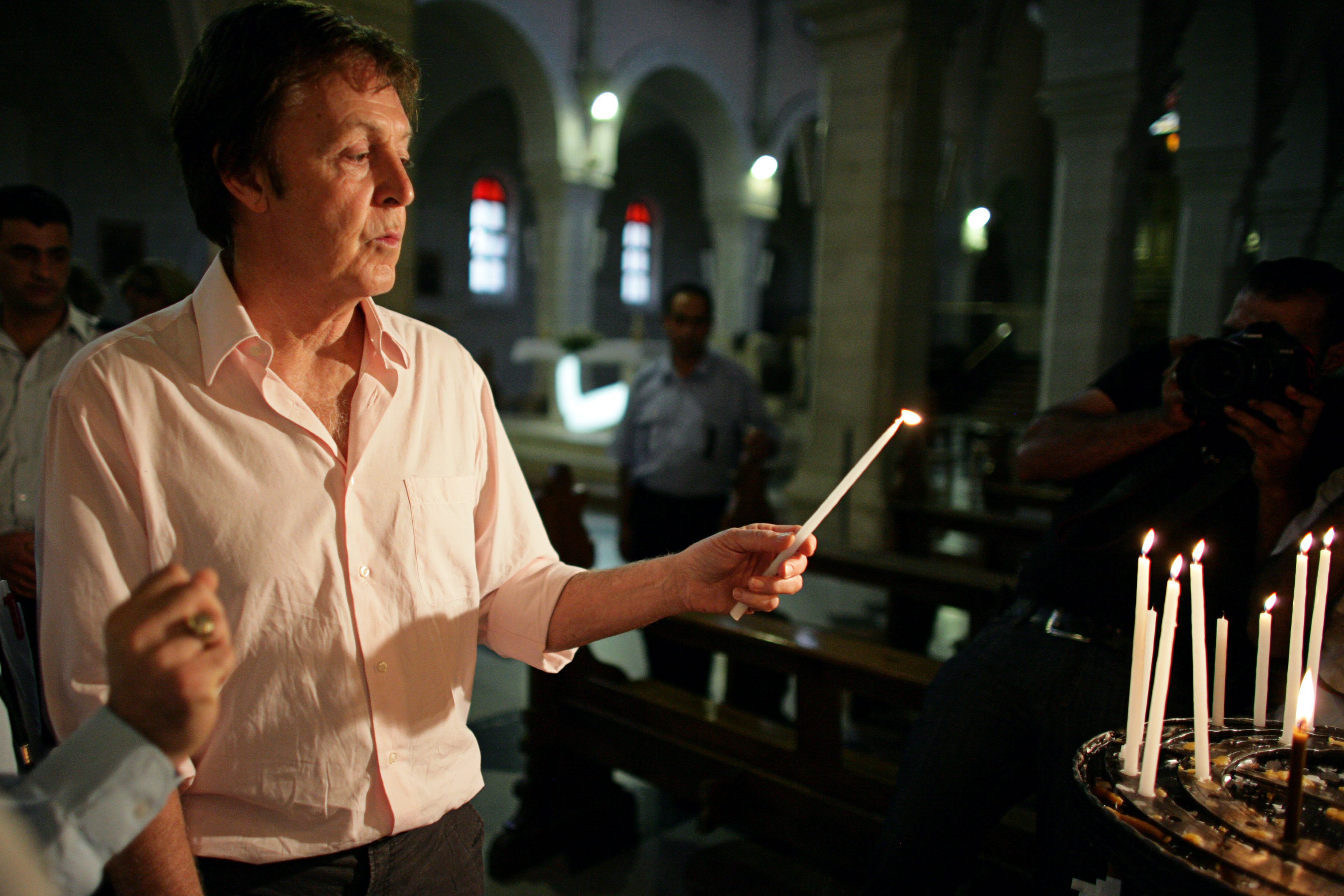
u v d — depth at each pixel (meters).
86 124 13.69
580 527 3.13
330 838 1.07
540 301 14.64
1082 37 8.05
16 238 2.29
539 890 2.79
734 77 16.25
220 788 1.04
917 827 1.73
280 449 1.05
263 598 1.03
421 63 1.14
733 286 17.00
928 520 4.91
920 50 7.25
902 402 7.64
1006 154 21.11
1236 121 8.91
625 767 2.91
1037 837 1.69
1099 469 1.79
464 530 1.22
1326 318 1.59
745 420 4.03
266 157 1.01
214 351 1.04
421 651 1.14
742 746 2.67
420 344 1.23
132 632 0.71
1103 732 1.59
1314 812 1.05
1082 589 1.73
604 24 14.08
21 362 2.39
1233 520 1.67
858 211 7.49
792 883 2.84
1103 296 8.22
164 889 0.93
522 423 13.43
